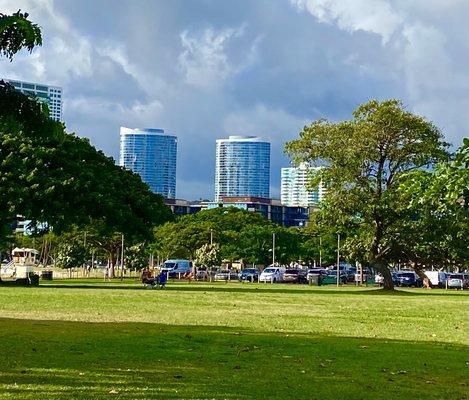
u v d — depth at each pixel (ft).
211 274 271.49
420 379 41.42
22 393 33.94
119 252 299.38
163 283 166.30
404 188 40.91
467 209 39.14
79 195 160.86
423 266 188.34
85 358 45.39
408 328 71.51
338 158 173.37
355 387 38.22
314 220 181.47
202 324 70.54
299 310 93.86
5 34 62.39
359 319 81.05
